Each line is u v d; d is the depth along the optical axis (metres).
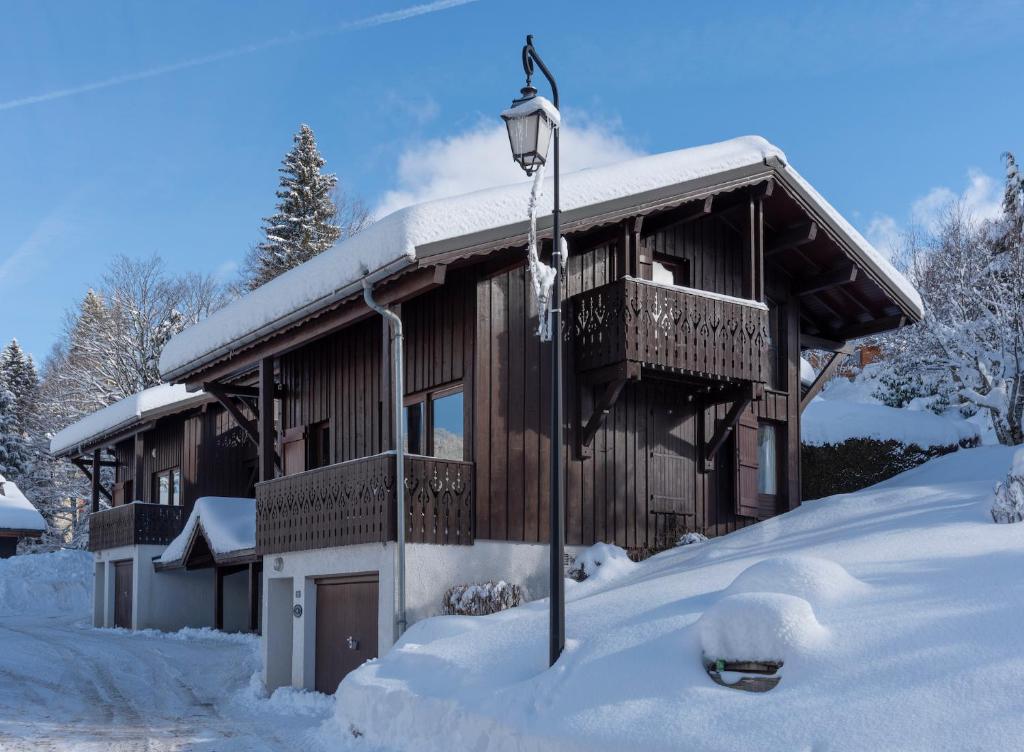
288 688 13.61
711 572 10.16
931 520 10.62
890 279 16.81
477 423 12.66
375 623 12.53
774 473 17.00
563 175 12.83
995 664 6.08
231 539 19.77
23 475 47.59
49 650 18.75
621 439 14.56
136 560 23.48
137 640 20.91
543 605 11.36
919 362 27.78
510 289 13.25
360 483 12.45
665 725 6.59
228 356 15.99
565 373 13.91
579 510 13.83
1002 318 23.97
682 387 15.55
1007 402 23.08
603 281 14.66
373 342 15.52
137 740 10.14
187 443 24.73
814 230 15.77
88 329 42.41
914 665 6.32
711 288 15.94
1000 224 28.38
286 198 43.56
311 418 17.05
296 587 13.95
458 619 10.69
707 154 14.22
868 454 19.94
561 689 7.61
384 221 11.64
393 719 8.95
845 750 5.69
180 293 43.25
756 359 14.71
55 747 9.70
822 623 7.21
